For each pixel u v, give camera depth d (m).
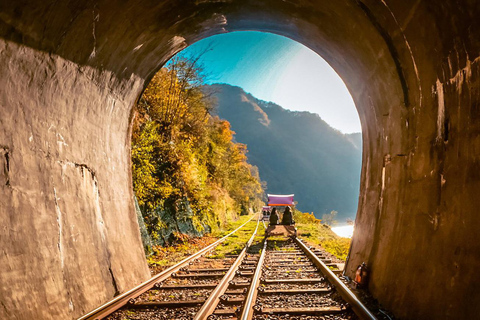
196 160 22.50
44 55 4.25
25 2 3.52
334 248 13.47
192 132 24.67
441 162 4.11
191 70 20.78
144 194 11.90
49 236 4.44
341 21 5.96
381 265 5.49
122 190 7.38
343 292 5.32
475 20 3.13
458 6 3.27
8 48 3.69
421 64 4.38
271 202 18.11
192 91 23.84
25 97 4.16
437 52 3.94
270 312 4.65
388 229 5.61
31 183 4.26
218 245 14.62
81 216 5.36
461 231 3.58
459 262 3.51
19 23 3.66
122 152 7.62
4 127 3.84
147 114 16.41
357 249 7.20
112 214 6.59
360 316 4.40
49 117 4.68
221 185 36.25
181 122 21.78
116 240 6.49
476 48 3.26
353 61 6.77
